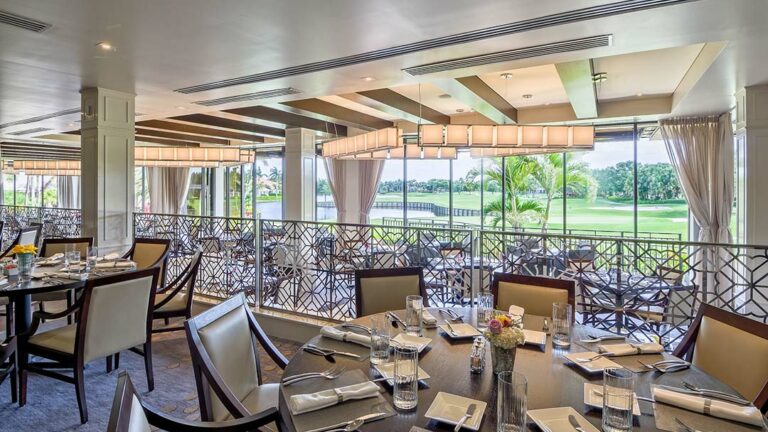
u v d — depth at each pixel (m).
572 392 1.51
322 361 1.78
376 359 1.73
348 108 6.88
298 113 6.28
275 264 5.09
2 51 3.51
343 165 9.98
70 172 12.13
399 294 2.80
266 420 1.52
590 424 1.29
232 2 2.61
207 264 5.77
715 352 1.91
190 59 3.70
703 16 2.71
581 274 4.21
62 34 3.13
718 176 6.09
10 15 2.79
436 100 6.46
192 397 2.95
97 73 4.15
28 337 2.73
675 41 3.17
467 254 4.94
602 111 6.48
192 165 8.85
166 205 13.09
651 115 6.23
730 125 6.01
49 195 16.94
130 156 5.11
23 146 11.06
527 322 2.32
